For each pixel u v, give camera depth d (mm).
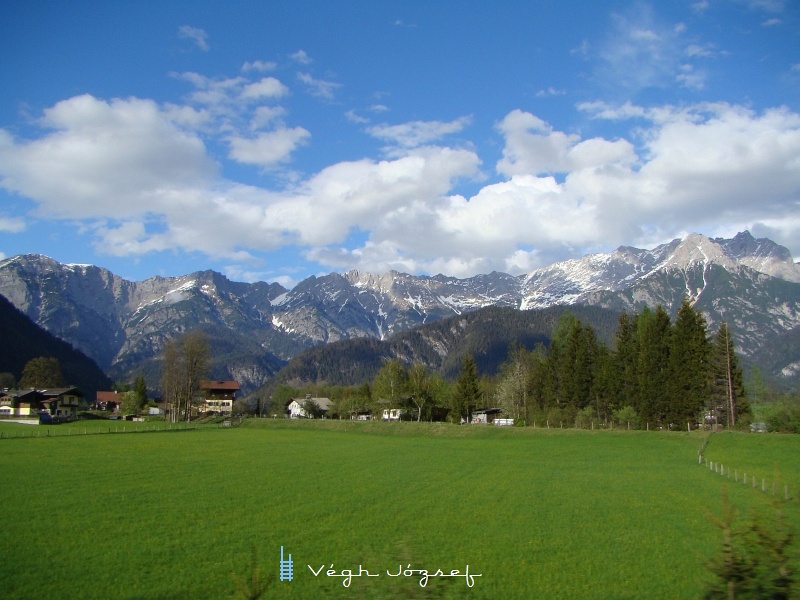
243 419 149875
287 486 50406
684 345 111312
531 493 48188
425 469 63062
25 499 42938
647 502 44625
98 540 32000
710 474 60500
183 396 160500
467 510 41156
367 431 126125
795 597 11398
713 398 110500
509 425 124375
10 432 108688
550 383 134500
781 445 81750
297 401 189750
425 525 36531
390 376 156250
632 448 87062
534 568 28281
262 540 32469
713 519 12461
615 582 26375
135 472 57688
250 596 12516
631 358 122562
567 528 36125
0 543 31188
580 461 71938
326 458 73062
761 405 102875
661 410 112375
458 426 117500
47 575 26344
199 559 28922
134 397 171875
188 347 159625
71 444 87500
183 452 78188
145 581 25734
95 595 24078
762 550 11727
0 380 194125
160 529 34562
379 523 36844
